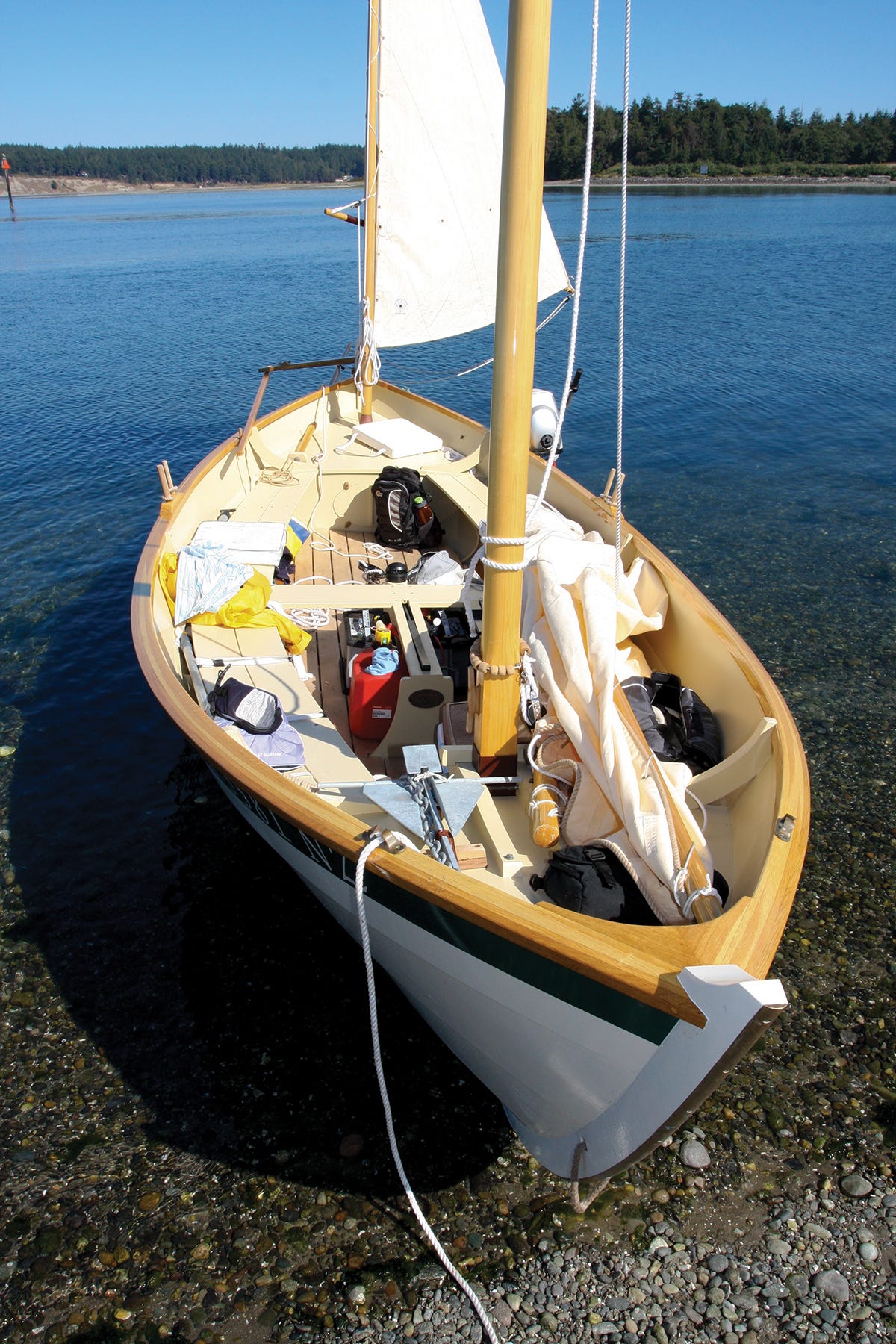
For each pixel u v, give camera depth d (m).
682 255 36.84
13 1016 4.60
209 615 5.22
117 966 4.90
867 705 7.35
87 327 23.52
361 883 3.19
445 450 8.38
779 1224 3.67
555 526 5.83
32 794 6.27
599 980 2.71
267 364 19.42
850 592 9.32
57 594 9.16
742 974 2.50
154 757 6.68
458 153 7.61
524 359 3.09
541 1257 3.53
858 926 5.22
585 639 4.07
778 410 15.70
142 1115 4.09
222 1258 3.50
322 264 38.31
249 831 5.93
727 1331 3.29
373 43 6.97
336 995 4.73
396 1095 4.20
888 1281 3.46
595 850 3.43
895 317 23.73
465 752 4.11
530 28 2.65
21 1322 3.29
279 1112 4.11
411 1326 3.28
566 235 43.72
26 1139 3.98
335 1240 3.57
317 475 7.54
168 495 6.43
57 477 12.52
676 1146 3.98
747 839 3.73
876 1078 4.32
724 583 9.51
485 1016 3.37
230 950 5.01
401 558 7.20
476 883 3.07
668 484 12.41
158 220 75.56
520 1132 3.93
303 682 5.02
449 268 8.16
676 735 4.49
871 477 12.63
